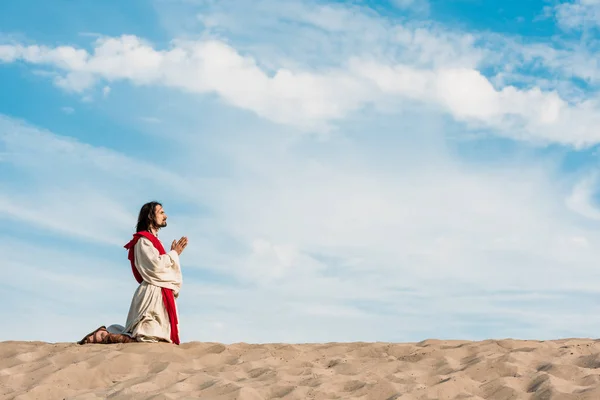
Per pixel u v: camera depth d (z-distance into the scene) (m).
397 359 8.20
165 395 6.37
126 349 8.43
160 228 9.50
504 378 6.78
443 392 6.48
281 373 7.35
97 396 6.64
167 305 9.01
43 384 6.88
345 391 6.73
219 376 7.30
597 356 7.53
